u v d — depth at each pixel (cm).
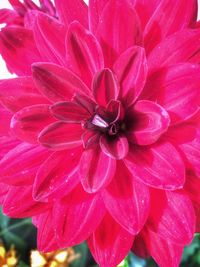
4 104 17
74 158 17
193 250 31
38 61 18
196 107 16
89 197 17
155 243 18
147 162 16
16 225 33
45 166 17
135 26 16
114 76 16
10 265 32
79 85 17
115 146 17
